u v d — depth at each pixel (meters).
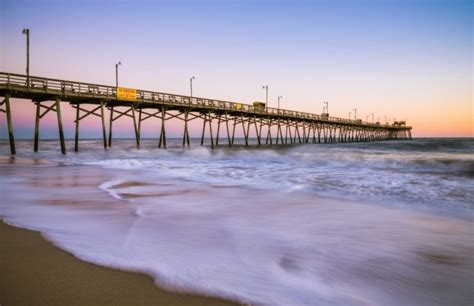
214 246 4.04
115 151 25.62
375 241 4.35
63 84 20.19
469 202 6.96
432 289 2.98
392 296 2.84
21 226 4.81
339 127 68.06
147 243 4.10
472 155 20.98
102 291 2.75
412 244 4.23
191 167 14.78
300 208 6.42
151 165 15.81
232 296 2.72
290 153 24.84
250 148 35.78
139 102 25.14
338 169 13.69
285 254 3.80
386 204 6.81
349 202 7.02
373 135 96.19
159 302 2.58
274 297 2.73
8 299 2.57
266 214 5.87
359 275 3.25
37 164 15.51
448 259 3.72
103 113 23.67
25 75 18.53
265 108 39.66
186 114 29.78
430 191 8.22
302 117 47.25
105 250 3.79
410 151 28.16
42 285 2.84
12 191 8.06
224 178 10.99
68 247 3.87
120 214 5.71
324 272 3.30
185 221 5.29
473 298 2.83
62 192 7.97
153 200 7.13
